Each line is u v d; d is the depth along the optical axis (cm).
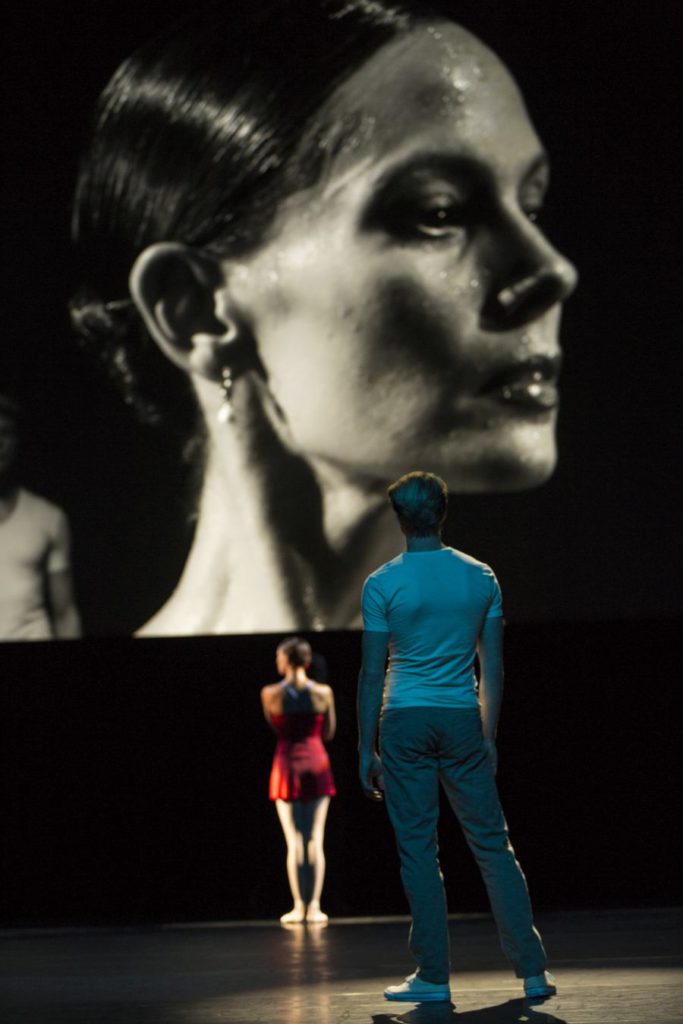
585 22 894
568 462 886
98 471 888
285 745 849
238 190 880
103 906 920
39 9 893
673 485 883
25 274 891
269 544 888
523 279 884
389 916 897
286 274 881
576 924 770
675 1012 449
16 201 891
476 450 886
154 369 888
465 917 856
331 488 891
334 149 878
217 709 917
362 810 927
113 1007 498
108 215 888
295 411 887
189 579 889
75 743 919
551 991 484
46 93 891
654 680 914
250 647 912
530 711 917
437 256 880
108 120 888
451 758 481
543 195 888
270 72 879
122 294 888
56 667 915
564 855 916
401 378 884
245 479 888
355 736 926
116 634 887
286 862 922
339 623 892
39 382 890
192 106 881
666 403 886
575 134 890
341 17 880
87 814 922
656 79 892
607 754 918
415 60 883
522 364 884
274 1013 472
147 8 888
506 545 886
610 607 884
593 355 886
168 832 922
